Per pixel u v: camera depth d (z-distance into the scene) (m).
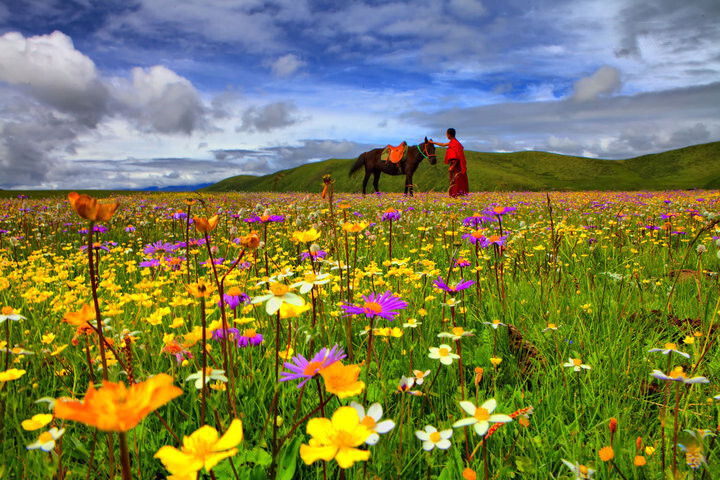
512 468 1.80
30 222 10.23
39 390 2.34
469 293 3.79
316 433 0.99
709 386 2.23
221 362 2.45
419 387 2.29
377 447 1.75
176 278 4.33
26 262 5.55
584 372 2.50
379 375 2.22
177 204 14.05
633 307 3.51
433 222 8.29
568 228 5.71
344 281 3.50
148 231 8.96
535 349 2.77
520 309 3.51
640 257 5.12
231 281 3.22
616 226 7.23
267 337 2.85
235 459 1.71
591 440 1.93
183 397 2.30
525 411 1.47
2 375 1.62
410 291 3.68
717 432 1.79
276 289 1.52
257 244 1.58
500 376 2.55
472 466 1.69
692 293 3.81
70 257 6.03
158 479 1.86
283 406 2.07
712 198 17.12
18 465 1.75
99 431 1.96
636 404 2.24
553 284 3.80
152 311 3.53
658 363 2.57
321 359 1.31
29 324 3.26
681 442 1.40
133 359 2.39
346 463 0.90
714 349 2.70
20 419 2.05
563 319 3.34
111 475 1.49
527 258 5.18
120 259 6.15
